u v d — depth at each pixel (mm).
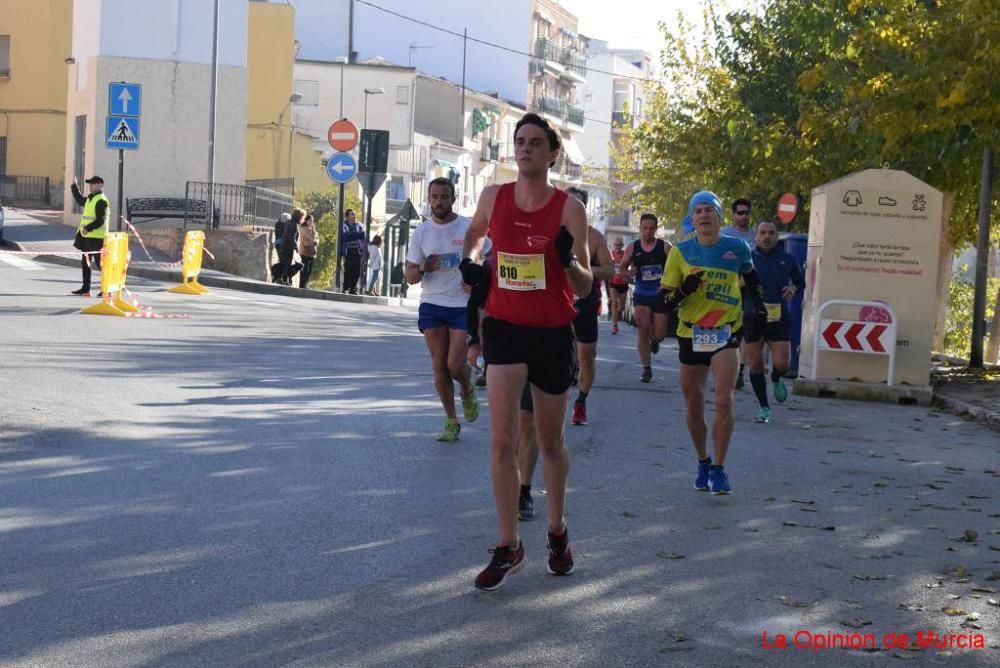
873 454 10945
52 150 52156
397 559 6559
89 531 6898
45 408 10641
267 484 8297
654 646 5309
